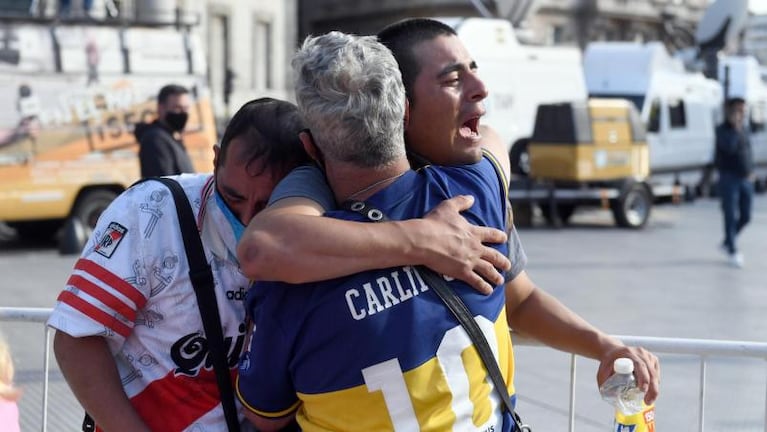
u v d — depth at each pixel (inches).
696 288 391.2
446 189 72.9
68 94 449.7
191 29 483.8
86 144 455.5
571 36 1428.4
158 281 77.6
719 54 909.8
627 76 737.0
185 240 77.7
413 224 68.9
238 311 78.4
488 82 622.2
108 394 76.5
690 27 1601.9
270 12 1226.0
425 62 75.1
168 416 79.0
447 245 69.1
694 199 813.2
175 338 78.4
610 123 598.9
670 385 221.0
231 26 1154.0
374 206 70.4
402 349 67.4
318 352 68.4
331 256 66.9
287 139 76.4
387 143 69.2
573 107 586.6
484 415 70.6
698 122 778.8
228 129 78.2
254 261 67.7
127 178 466.6
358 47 68.3
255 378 72.2
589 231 600.4
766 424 127.0
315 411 70.3
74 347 76.8
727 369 237.8
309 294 68.2
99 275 76.5
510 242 86.3
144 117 469.7
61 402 188.4
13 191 438.9
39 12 542.0
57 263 435.2
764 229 632.4
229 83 994.7
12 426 91.7
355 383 67.8
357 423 68.5
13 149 437.4
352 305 67.4
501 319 73.6
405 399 67.5
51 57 445.1
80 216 458.6
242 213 77.5
